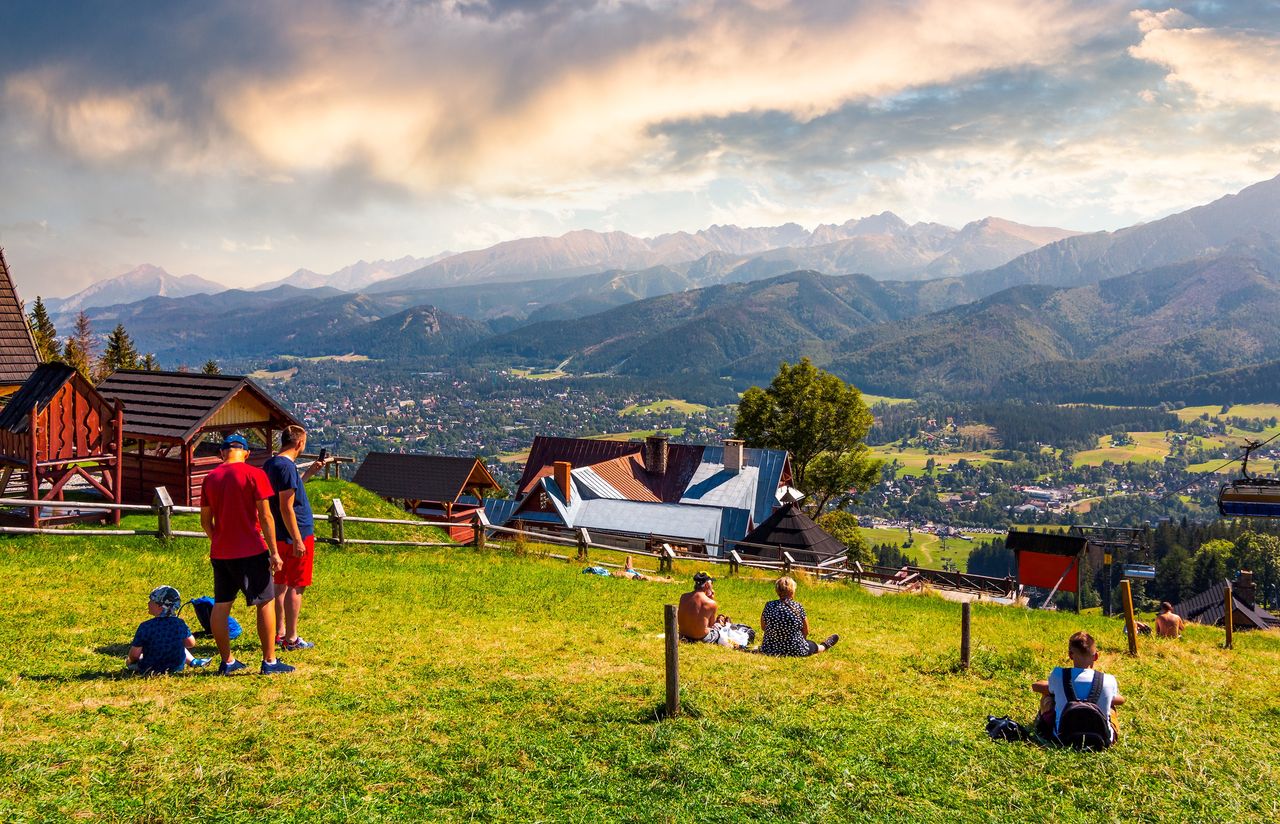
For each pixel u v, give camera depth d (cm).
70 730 789
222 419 2612
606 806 724
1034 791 838
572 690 1070
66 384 2086
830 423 6888
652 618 1762
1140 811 808
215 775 709
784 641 1427
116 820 620
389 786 725
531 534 2884
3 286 3225
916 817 752
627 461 5941
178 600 1036
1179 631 2425
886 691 1215
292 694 959
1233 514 3291
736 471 5884
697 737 904
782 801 760
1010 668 1468
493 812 691
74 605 1377
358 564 2136
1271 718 1280
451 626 1484
